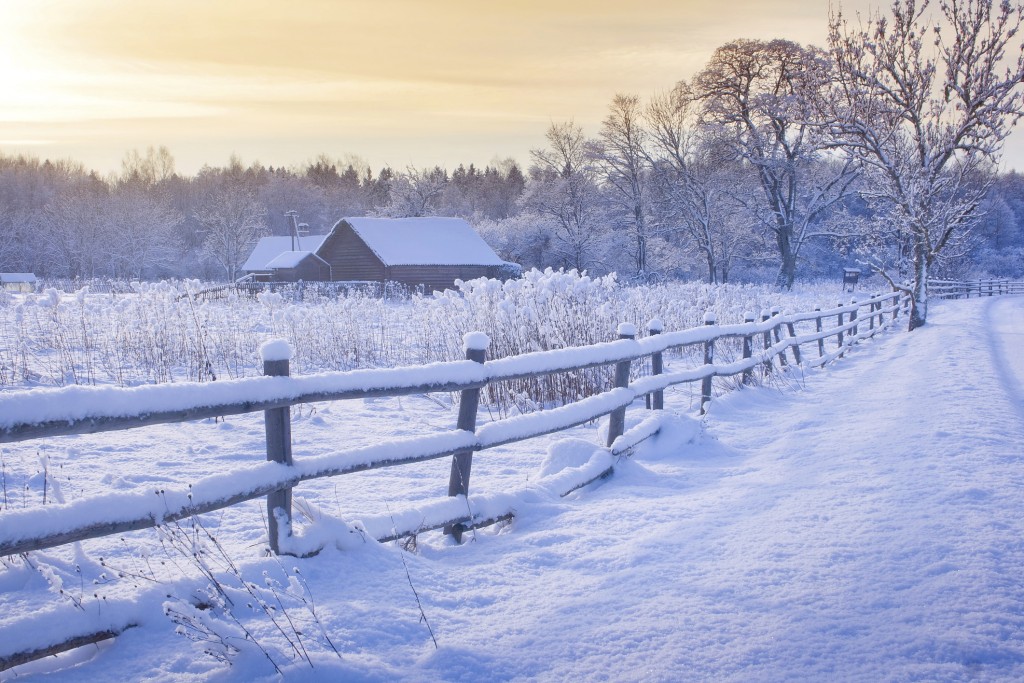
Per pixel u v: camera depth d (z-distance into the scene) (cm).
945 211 2134
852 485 541
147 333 1216
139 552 418
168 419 322
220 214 8131
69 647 290
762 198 5241
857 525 447
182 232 9181
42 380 1027
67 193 8750
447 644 313
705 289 2016
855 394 1041
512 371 511
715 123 4853
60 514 287
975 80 2025
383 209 7688
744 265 5816
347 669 286
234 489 349
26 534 276
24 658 275
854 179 4772
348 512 509
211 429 809
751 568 389
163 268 7719
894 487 527
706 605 347
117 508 304
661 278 5488
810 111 2294
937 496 500
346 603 344
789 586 364
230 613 322
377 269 4803
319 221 10288
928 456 622
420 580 385
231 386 347
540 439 790
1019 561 387
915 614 330
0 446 689
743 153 4859
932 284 4244
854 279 4578
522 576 401
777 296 3019
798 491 534
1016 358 1466
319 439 781
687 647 308
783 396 1060
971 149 2097
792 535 436
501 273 4969
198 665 288
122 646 299
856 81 2164
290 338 1321
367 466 412
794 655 299
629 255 5766
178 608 286
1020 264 8100
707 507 509
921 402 916
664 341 771
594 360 609
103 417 298
